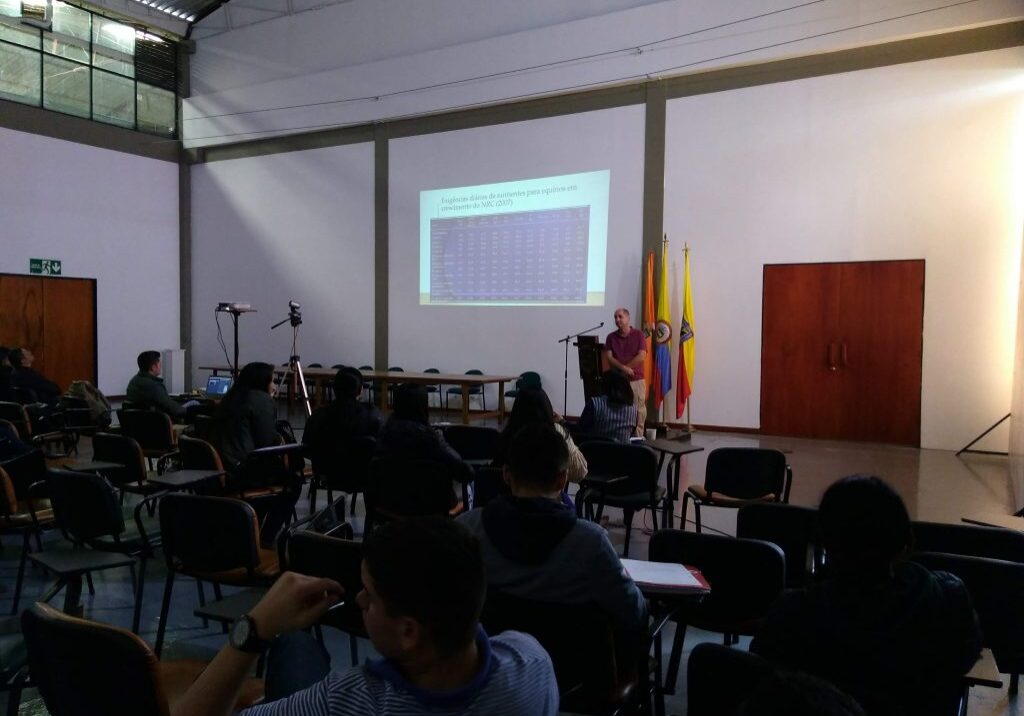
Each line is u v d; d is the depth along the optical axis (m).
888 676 1.25
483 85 9.25
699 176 8.13
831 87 7.44
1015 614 1.93
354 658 2.45
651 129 8.35
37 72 10.25
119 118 11.24
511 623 1.65
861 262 7.39
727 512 4.81
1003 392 6.85
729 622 2.12
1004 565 1.93
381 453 3.42
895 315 7.27
